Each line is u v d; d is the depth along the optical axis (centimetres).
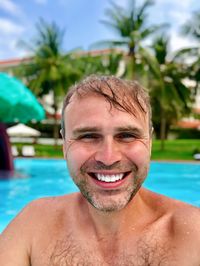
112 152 36
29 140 938
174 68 761
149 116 40
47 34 744
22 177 325
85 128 37
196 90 798
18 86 307
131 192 37
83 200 44
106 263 40
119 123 36
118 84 38
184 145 847
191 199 239
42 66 732
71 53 748
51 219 44
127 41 678
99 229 41
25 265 43
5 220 173
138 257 39
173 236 40
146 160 37
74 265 41
